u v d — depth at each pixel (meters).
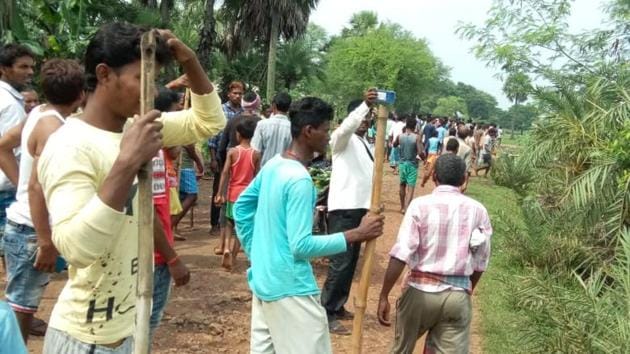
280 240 3.05
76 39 7.07
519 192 12.20
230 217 6.77
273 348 3.23
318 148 3.23
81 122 2.09
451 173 3.75
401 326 3.92
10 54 4.50
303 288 3.04
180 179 7.59
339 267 5.43
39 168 2.04
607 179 7.02
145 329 1.89
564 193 7.82
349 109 5.79
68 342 2.21
